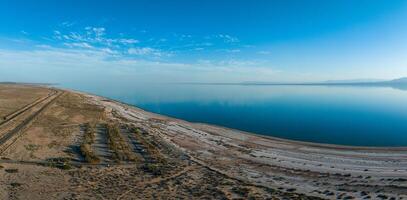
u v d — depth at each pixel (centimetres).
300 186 4156
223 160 5422
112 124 7481
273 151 6253
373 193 3844
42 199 3088
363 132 9675
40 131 6028
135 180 3972
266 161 5475
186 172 4538
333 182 4347
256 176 4569
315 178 4547
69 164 4412
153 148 5725
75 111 8631
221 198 3472
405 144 7900
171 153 5603
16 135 5534
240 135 7975
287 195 3712
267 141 7344
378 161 5509
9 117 6944
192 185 3931
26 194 3178
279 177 4566
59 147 5178
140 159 4988
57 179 3738
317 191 3950
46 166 4200
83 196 3241
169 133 7344
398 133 9481
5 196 3073
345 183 4288
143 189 3631
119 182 3828
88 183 3684
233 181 4244
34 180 3625
